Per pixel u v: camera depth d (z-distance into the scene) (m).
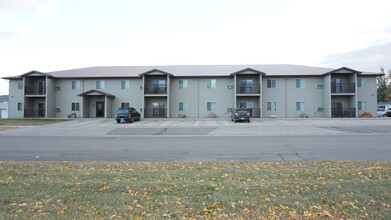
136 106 32.25
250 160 7.50
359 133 14.75
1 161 7.25
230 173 5.52
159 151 9.33
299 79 31.67
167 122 24.59
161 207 3.55
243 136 14.09
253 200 3.80
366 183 4.55
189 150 9.48
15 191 4.22
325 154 8.30
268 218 3.19
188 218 3.20
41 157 8.31
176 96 32.25
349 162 6.66
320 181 4.77
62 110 32.56
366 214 3.26
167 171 5.76
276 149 9.42
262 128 18.05
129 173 5.56
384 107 38.53
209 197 3.94
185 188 4.40
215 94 32.03
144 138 13.59
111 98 32.38
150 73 30.59
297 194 4.05
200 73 32.72
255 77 31.86
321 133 15.04
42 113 31.83
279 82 31.78
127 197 3.95
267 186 4.48
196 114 32.03
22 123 24.02
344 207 3.50
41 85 32.66
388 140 11.44
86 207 3.53
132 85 32.53
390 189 4.21
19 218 3.15
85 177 5.20
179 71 33.91
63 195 4.03
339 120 25.33
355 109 29.64
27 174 5.44
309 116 31.36
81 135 15.48
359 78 31.20
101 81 32.69
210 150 9.41
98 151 9.43
